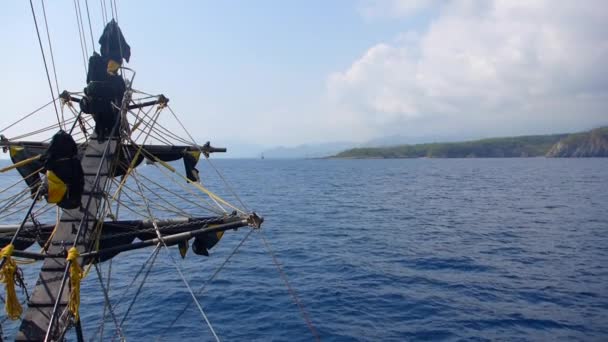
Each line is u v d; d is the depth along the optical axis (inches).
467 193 2952.8
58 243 319.6
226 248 1173.1
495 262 1027.9
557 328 645.3
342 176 5182.1
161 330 643.5
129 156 413.4
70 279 260.5
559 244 1237.7
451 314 701.9
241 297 780.0
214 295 789.2
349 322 674.8
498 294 796.0
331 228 1528.1
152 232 381.4
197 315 699.4
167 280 874.8
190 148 441.1
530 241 1285.7
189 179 440.8
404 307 735.1
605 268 965.2
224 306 737.6
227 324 666.2
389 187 3528.5
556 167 6707.7
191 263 1004.6
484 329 645.3
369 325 663.8
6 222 1210.0
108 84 387.2
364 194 2930.6
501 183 3801.7
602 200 2406.5
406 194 2920.8
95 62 393.4
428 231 1472.7
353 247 1205.7
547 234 1400.1
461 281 877.2
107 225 377.4
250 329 649.0
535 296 782.5
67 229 328.5
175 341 609.6
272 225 1587.1
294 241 1280.8
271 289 825.5
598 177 4382.4
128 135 398.6
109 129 395.2
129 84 410.9
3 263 258.1
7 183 3469.5
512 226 1569.9
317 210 2063.2
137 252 1090.7
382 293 805.2
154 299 765.3
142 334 630.5
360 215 1883.6
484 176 4822.8
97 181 348.5
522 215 1859.0
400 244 1248.8
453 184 3777.1
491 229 1507.1
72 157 298.4
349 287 839.7
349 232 1449.3
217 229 377.1
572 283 856.9
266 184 3841.0
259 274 925.2
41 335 259.8
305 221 1700.3
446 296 788.0
